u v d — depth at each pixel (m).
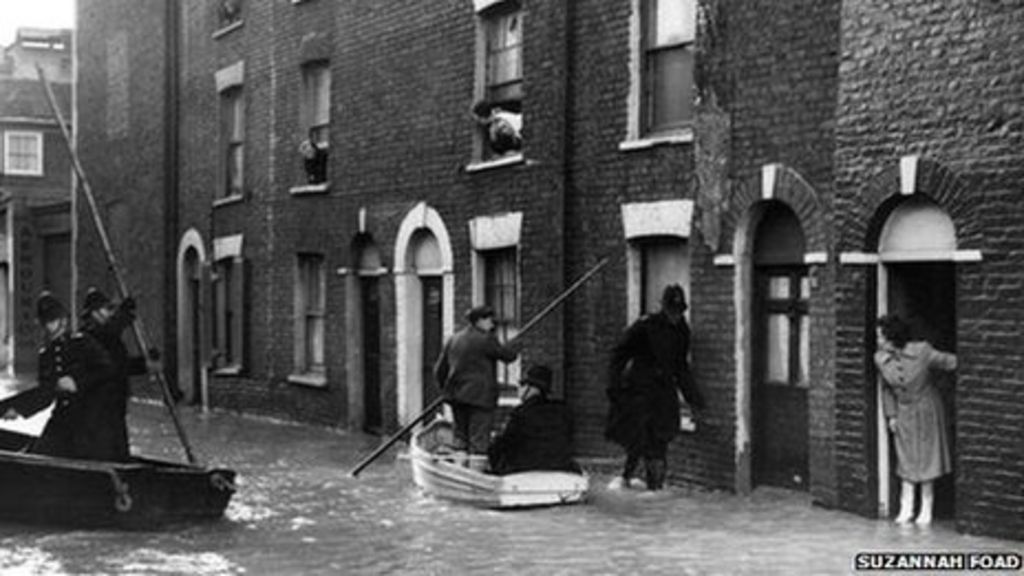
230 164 27.77
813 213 14.04
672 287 15.20
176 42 29.97
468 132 19.91
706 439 15.41
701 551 11.63
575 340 17.47
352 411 23.14
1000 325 12.04
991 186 12.10
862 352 13.39
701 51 15.38
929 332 13.55
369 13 22.48
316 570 11.09
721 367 15.23
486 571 10.95
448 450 16.30
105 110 33.38
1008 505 11.99
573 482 14.29
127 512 12.84
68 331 13.83
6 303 45.44
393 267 21.77
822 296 13.95
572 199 17.58
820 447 13.98
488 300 19.72
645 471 15.84
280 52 25.33
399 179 21.64
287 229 25.16
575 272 17.52
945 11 12.52
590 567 11.02
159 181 30.30
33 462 13.05
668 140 15.91
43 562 11.49
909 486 13.06
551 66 17.88
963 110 12.35
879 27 13.14
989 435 12.12
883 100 13.09
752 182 14.80
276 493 15.59
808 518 13.35
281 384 25.45
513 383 18.89
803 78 14.20
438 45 20.62
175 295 29.91
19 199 43.31
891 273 13.38
